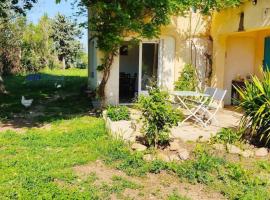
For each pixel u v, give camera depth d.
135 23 12.24
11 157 7.93
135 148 8.25
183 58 14.96
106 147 8.34
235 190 6.27
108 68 13.82
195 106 11.05
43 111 13.81
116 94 14.40
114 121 10.47
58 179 6.64
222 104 14.53
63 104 15.47
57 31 44.31
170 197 5.99
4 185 6.30
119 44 13.01
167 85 14.94
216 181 6.71
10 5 18.41
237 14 12.88
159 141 8.53
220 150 8.28
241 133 8.99
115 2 11.90
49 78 29.80
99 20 12.57
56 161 7.54
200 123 10.93
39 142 9.09
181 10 12.95
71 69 44.25
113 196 6.04
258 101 8.69
